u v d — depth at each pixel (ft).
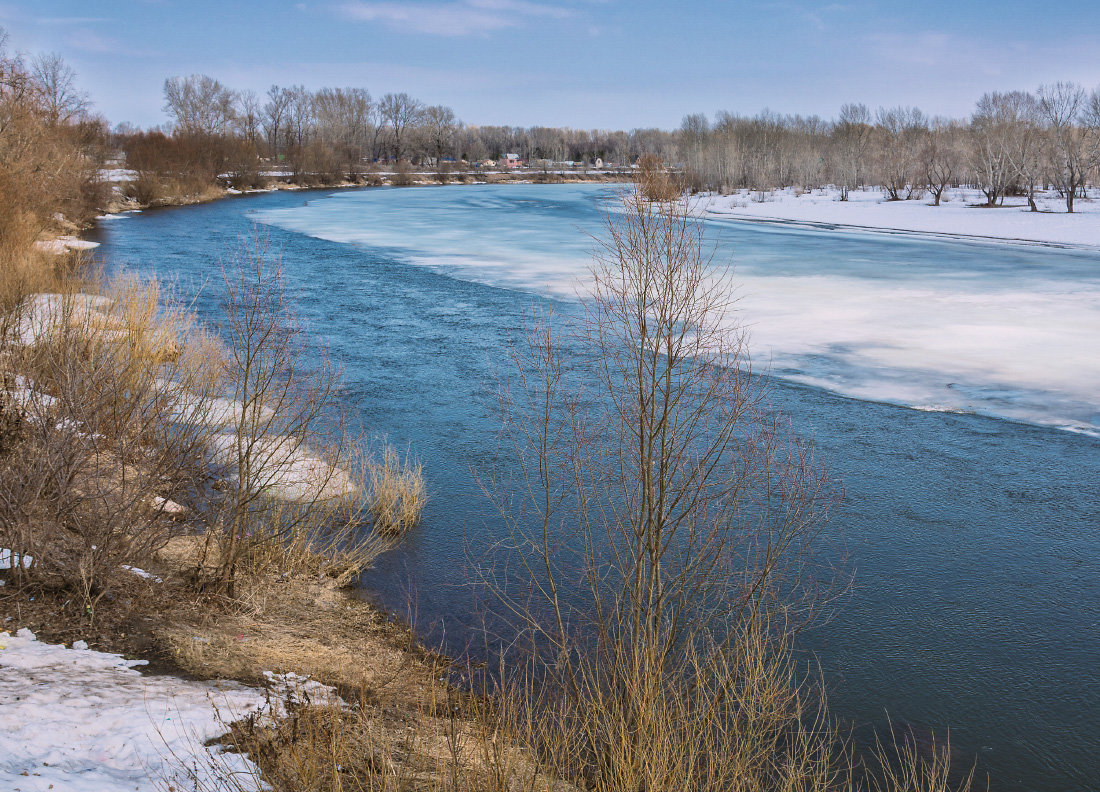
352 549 27.30
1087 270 92.17
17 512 19.72
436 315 69.05
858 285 81.46
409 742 15.94
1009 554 27.84
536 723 17.63
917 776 17.28
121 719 14.47
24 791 11.28
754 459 25.32
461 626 22.75
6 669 15.85
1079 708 19.95
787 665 21.20
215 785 12.67
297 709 16.22
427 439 38.22
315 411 28.40
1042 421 41.50
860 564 26.78
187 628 19.77
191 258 99.35
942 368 51.13
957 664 21.58
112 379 24.59
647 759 14.87
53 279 49.85
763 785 16.35
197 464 26.58
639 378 17.71
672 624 17.94
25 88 102.53
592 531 28.22
